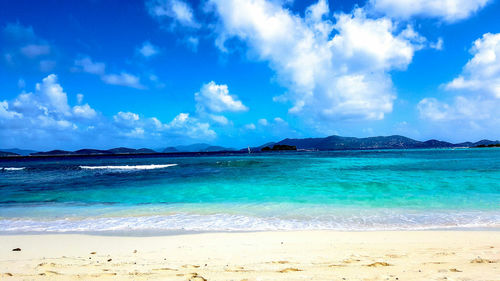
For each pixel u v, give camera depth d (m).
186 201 15.71
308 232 9.48
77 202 15.88
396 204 13.83
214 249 7.55
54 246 8.13
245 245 7.96
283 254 6.91
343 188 18.44
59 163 63.88
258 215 12.16
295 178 23.84
